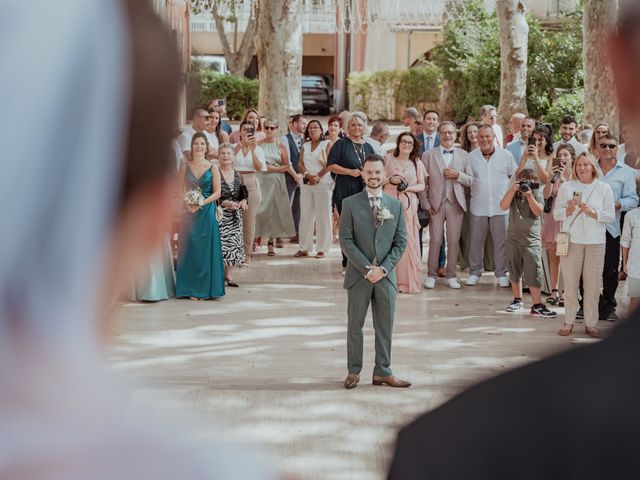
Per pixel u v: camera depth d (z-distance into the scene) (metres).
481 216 12.50
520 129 13.92
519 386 0.73
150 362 8.66
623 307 9.93
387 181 11.97
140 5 0.65
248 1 42.44
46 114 0.60
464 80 30.98
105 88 0.62
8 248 0.59
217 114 13.20
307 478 6.03
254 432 6.86
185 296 11.46
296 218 15.39
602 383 0.70
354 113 12.80
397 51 43.41
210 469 0.61
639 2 0.76
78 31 0.61
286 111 19.56
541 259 11.16
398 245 8.05
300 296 11.78
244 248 14.05
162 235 0.67
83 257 0.62
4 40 0.60
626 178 10.61
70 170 0.61
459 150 12.46
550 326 10.38
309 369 8.55
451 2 31.92
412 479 0.73
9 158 0.59
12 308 0.60
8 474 0.58
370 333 9.98
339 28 45.25
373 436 6.82
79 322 0.62
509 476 0.70
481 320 10.63
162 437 0.62
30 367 0.60
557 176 11.04
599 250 9.77
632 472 0.67
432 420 0.75
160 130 0.65
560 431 0.70
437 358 8.98
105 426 0.60
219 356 8.93
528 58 26.56
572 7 33.03
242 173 13.95
